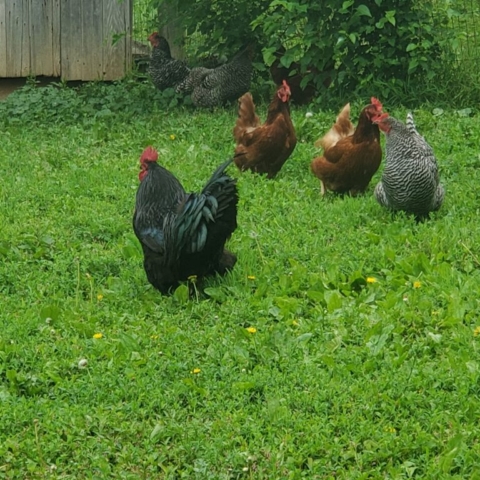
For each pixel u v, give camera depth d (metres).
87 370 5.52
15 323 5.75
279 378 5.44
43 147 7.59
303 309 5.85
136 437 5.27
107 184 7.01
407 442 5.19
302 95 8.32
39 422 5.31
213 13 8.34
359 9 7.80
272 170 7.14
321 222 6.49
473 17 8.48
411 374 5.44
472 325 5.71
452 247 6.21
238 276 6.06
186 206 5.84
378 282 5.96
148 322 5.79
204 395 5.40
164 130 7.79
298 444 5.21
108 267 6.20
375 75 8.05
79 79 8.75
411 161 6.38
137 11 9.36
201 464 5.15
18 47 8.70
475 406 5.30
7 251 6.29
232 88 8.21
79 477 5.16
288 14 7.94
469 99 8.02
